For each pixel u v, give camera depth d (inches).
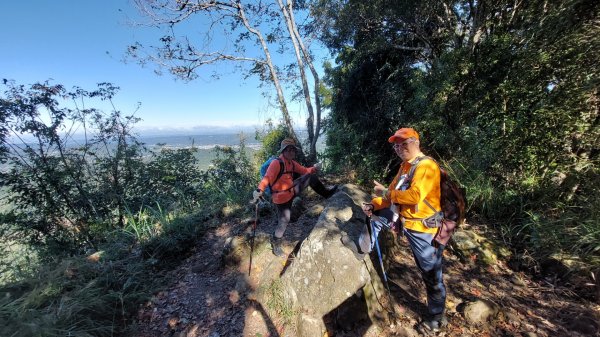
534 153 157.4
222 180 297.6
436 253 93.3
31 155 250.4
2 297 117.1
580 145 147.9
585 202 138.6
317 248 115.6
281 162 134.6
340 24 303.9
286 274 119.9
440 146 210.8
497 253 139.4
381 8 265.0
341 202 140.9
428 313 108.7
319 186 173.0
